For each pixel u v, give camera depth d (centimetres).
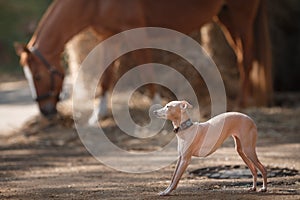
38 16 3847
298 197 727
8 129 1628
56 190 850
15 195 819
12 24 3978
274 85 2100
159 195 750
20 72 3722
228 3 1620
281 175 920
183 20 1597
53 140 1439
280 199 716
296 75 2120
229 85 1800
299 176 908
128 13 1531
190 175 943
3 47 3934
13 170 1073
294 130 1404
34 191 848
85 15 1537
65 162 1153
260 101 1669
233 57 1850
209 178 914
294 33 2144
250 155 746
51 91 1546
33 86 1554
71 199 775
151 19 1576
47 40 1531
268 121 1499
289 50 2133
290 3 2123
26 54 1534
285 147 1204
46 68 1531
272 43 2094
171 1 1577
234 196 736
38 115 1670
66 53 1902
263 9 1655
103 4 1530
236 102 1678
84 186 879
